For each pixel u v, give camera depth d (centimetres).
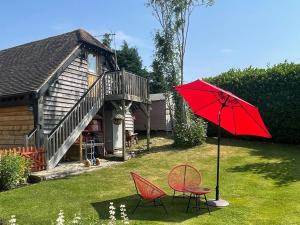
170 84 2080
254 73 1955
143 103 1894
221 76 2100
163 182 1220
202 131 1816
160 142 2084
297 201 947
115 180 1233
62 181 1212
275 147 1727
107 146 1936
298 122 1769
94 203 956
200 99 1026
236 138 2016
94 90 1716
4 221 796
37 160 1355
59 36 2081
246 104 905
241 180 1189
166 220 823
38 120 1509
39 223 798
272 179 1185
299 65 1805
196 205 920
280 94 1828
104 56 2045
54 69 1648
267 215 850
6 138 1642
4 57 2181
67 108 1727
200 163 1474
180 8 2061
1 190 1097
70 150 1723
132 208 918
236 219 829
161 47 2094
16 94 1509
